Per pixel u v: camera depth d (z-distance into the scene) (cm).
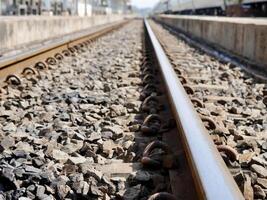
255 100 479
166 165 255
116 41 1426
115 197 227
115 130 338
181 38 1647
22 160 262
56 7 2722
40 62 666
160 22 4059
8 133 323
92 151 290
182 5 4019
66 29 1817
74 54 902
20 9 1967
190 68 757
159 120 345
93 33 1477
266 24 730
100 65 754
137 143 307
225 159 260
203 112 388
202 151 203
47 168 255
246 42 848
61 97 459
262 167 259
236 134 333
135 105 427
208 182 168
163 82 473
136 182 243
